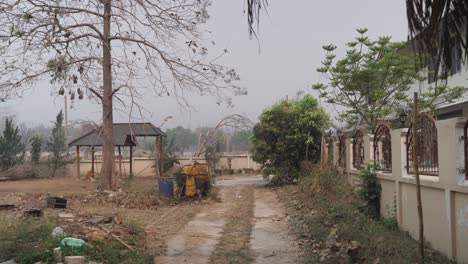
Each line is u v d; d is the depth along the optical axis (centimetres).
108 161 1941
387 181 1080
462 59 459
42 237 841
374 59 1834
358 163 1362
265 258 838
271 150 2255
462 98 1723
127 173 3391
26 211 1191
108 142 1945
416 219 888
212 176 2450
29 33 1625
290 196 1698
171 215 1390
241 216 1366
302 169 2012
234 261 817
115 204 1594
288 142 2202
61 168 3269
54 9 1644
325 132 2092
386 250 763
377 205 1148
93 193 1811
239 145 4441
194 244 965
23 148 3234
